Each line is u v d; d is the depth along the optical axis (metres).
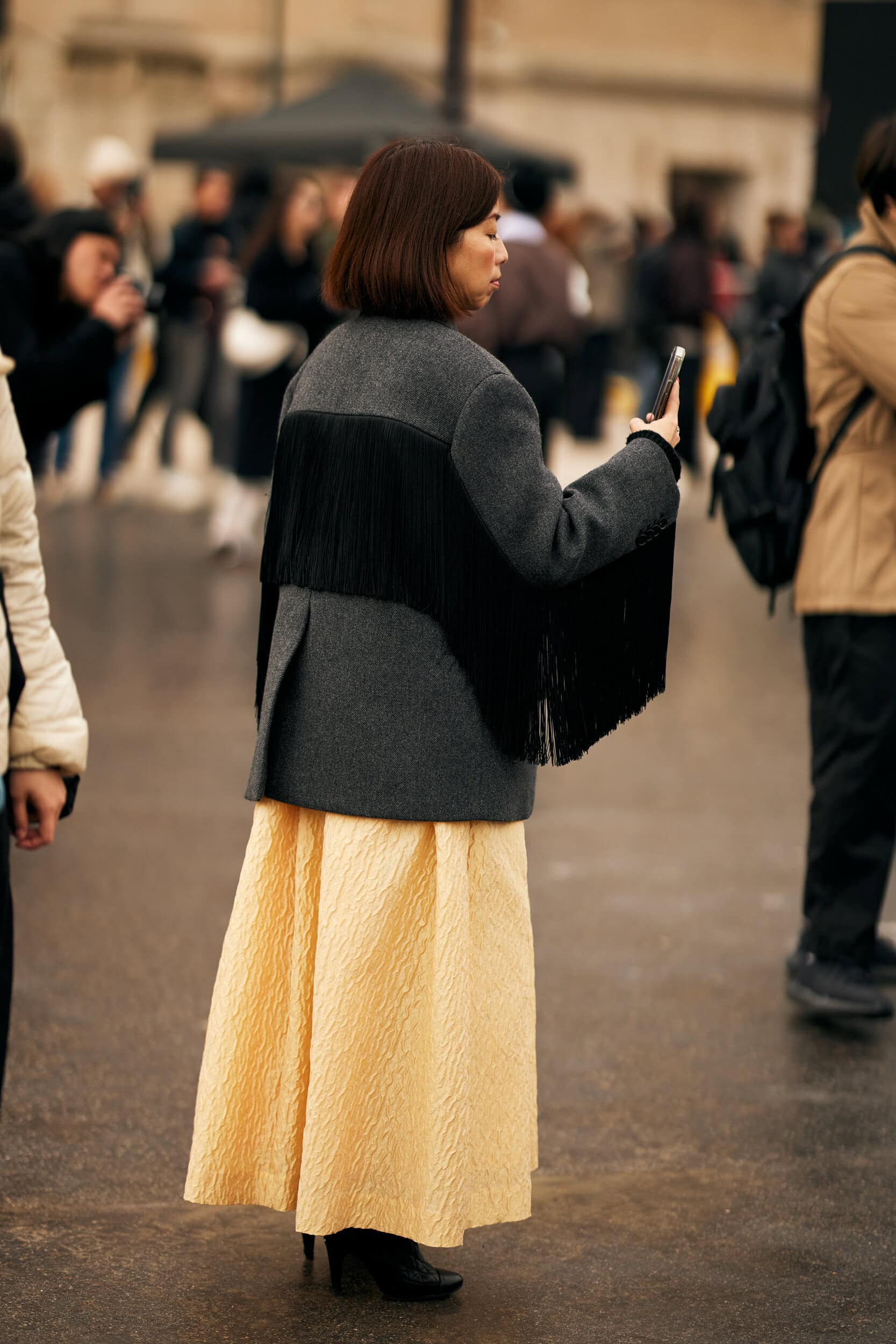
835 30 24.09
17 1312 4.21
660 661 4.23
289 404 4.27
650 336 21.94
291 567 4.17
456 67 21.89
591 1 36.19
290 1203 4.26
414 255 4.11
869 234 6.18
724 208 37.41
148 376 19.80
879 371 5.96
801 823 8.83
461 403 4.03
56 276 6.46
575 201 31.12
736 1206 4.86
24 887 7.48
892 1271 4.53
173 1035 5.94
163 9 33.28
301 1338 4.15
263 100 35.25
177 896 7.41
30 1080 5.54
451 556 4.03
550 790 9.34
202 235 18.92
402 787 4.10
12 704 4.02
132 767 9.38
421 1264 4.35
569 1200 4.88
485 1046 4.21
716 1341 4.18
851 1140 5.30
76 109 32.84
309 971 4.26
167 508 19.33
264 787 4.21
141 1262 4.48
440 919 4.10
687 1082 5.71
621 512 4.11
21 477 3.94
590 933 7.12
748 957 6.91
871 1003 6.23
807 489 6.25
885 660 6.18
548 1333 4.20
